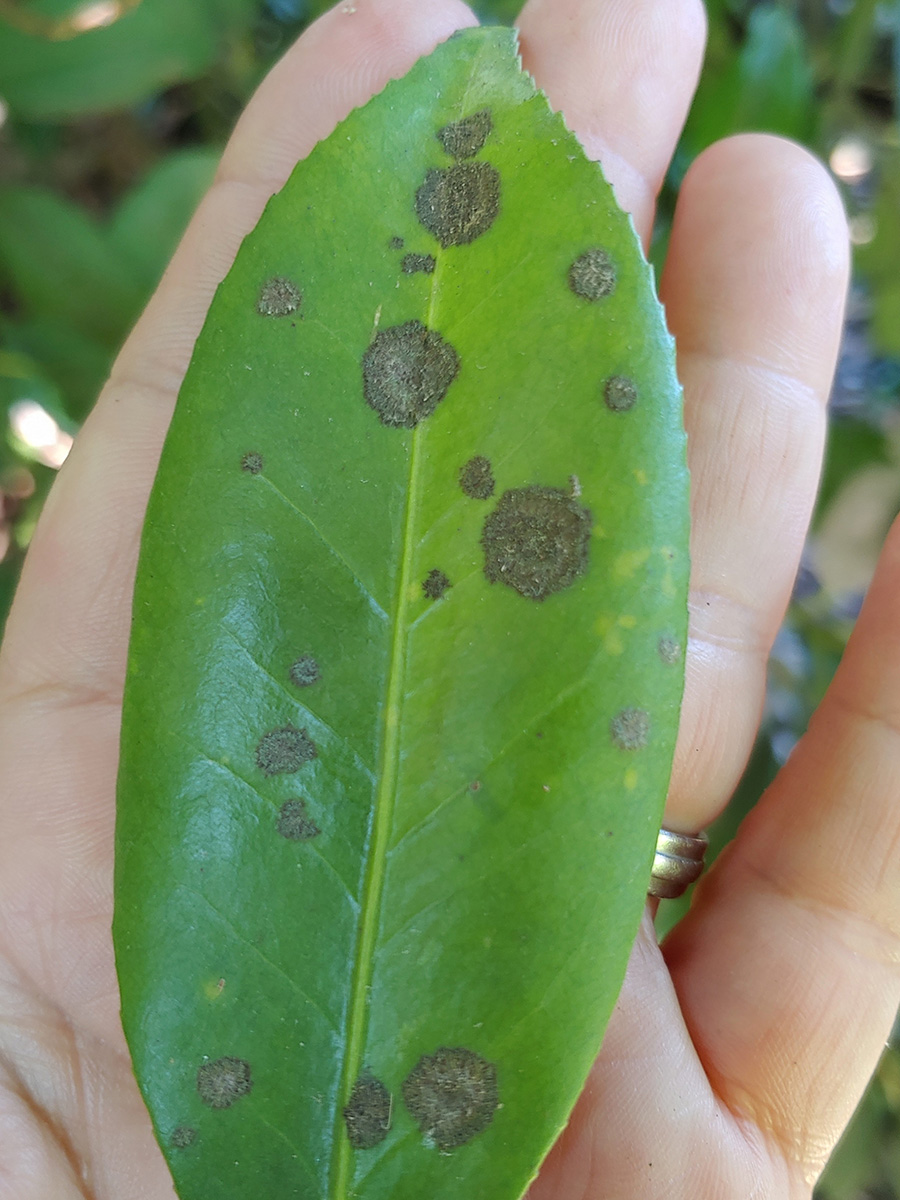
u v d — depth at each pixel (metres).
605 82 0.10
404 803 0.07
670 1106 0.08
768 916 0.09
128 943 0.06
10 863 0.09
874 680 0.09
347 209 0.07
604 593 0.06
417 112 0.07
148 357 0.10
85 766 0.09
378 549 0.07
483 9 0.13
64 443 0.14
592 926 0.06
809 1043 0.09
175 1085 0.06
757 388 0.10
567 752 0.06
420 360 0.07
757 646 0.10
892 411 0.15
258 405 0.07
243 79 0.14
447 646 0.07
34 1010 0.09
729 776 0.10
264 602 0.07
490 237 0.07
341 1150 0.06
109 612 0.10
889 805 0.09
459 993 0.06
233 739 0.07
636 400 0.06
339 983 0.06
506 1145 0.06
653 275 0.06
